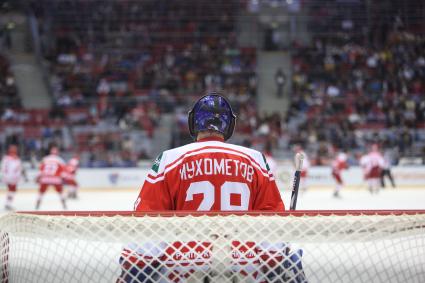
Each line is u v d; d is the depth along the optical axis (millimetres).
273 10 42688
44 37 40688
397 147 30516
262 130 32844
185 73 39344
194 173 3264
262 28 42219
